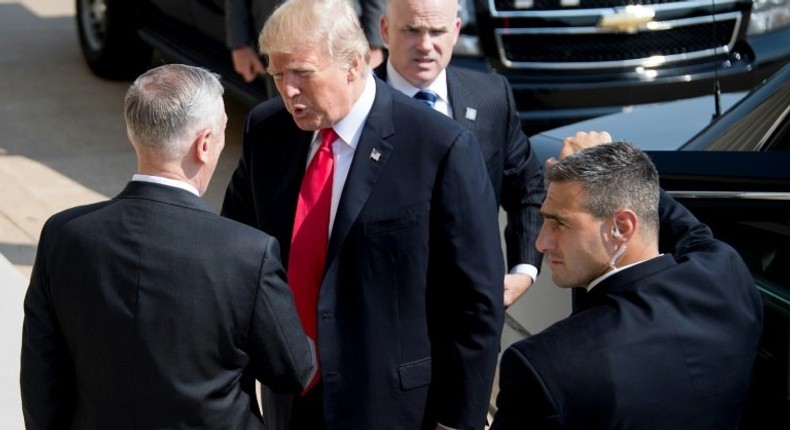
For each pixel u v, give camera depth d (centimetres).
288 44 353
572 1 743
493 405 517
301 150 387
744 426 385
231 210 419
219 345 318
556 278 315
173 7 894
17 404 541
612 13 743
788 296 384
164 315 313
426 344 379
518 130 463
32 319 330
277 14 358
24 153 851
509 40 745
